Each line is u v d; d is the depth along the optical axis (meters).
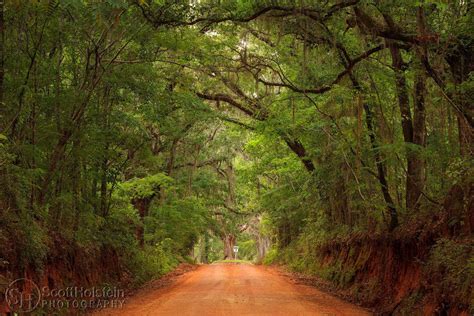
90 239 18.61
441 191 15.60
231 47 21.44
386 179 19.89
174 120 28.56
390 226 17.88
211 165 43.03
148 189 27.56
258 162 38.72
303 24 17.50
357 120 18.91
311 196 31.64
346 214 26.56
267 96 26.30
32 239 12.07
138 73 19.22
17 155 13.88
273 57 22.27
